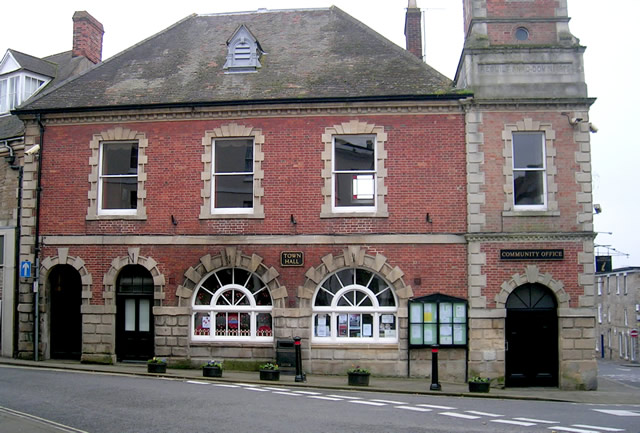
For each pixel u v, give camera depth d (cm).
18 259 1998
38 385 1377
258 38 2183
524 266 1744
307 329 1789
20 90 2327
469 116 1797
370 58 2020
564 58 1808
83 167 1925
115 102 1931
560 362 1720
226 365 1814
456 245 1781
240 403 1188
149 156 1902
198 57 2122
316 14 2277
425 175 1808
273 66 2028
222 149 1903
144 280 1900
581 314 1727
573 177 1773
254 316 1842
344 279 1827
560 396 1554
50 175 1936
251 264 1823
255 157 1858
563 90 1795
